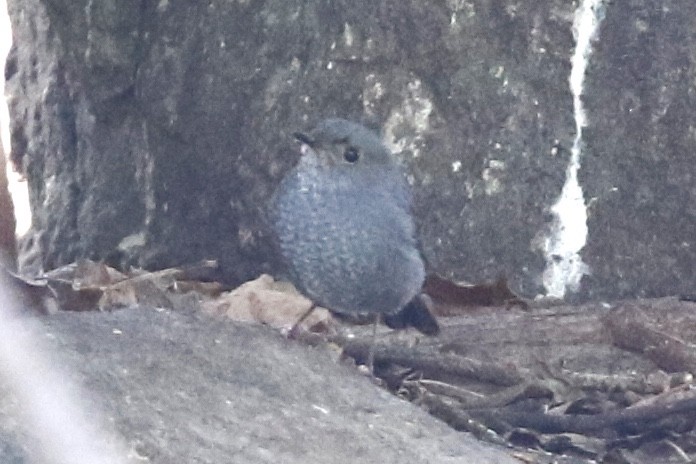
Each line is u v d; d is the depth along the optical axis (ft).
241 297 39.73
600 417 33.81
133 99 43.39
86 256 44.88
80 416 26.45
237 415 28.66
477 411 34.12
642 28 40.27
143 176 43.73
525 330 38.60
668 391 34.99
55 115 45.83
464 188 41.39
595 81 40.68
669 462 33.14
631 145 40.83
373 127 41.34
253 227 42.24
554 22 40.52
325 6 41.24
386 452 28.27
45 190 46.29
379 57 41.16
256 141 41.83
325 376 32.35
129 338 32.19
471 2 40.65
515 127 41.04
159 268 43.55
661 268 41.14
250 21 41.63
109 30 42.73
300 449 27.53
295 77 41.55
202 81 42.11
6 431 24.99
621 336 38.09
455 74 41.01
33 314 33.83
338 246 35.47
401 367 36.37
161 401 28.43
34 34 46.57
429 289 40.60
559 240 41.37
